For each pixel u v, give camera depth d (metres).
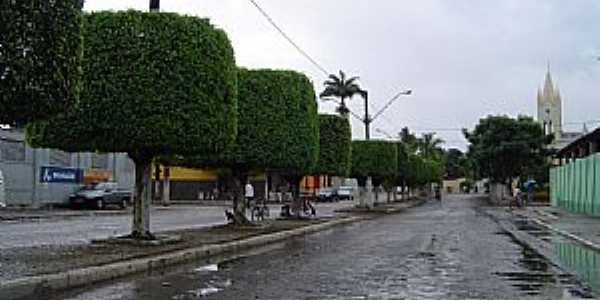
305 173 36.03
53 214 41.12
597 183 43.28
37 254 17.84
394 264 18.30
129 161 58.94
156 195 76.62
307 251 22.55
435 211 58.53
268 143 29.86
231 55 22.77
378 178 63.06
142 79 20.06
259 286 14.14
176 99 20.34
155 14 20.47
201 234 26.42
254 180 81.81
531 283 14.72
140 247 20.45
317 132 35.06
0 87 12.62
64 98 13.76
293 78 31.62
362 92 70.75
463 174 167.25
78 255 17.81
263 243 26.06
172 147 20.64
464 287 14.05
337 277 15.59
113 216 42.38
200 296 12.81
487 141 76.31
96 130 20.16
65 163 50.81
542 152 76.12
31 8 12.85
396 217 48.12
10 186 45.41
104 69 20.00
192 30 20.83
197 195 84.88
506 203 77.88
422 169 96.75
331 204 78.31
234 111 22.94
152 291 13.51
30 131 20.61
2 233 26.70
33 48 12.95
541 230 33.16
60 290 13.66
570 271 16.92
